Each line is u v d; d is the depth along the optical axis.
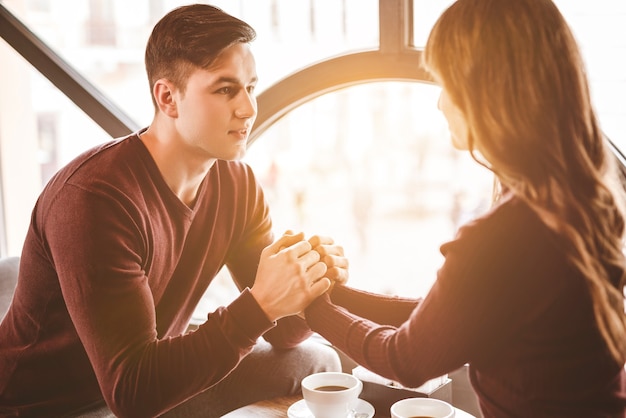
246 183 1.61
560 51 0.97
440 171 7.23
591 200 0.98
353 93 1.91
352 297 1.42
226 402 1.66
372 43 1.81
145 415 1.23
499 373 1.02
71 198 1.27
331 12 2.79
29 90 2.87
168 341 1.26
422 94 1.78
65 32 2.43
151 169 1.37
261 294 1.28
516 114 0.97
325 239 1.46
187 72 1.30
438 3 1.72
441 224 9.07
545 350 0.98
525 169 0.97
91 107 2.14
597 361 0.99
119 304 1.24
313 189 8.05
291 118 2.01
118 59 4.57
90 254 1.24
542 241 0.97
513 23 0.96
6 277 1.82
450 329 1.00
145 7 3.12
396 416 1.25
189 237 1.48
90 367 1.49
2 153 2.76
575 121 0.98
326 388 1.39
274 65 1.94
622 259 1.04
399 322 1.38
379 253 8.62
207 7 1.34
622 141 1.62
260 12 2.85
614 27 1.64
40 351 1.45
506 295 0.97
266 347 1.67
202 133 1.33
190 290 1.53
